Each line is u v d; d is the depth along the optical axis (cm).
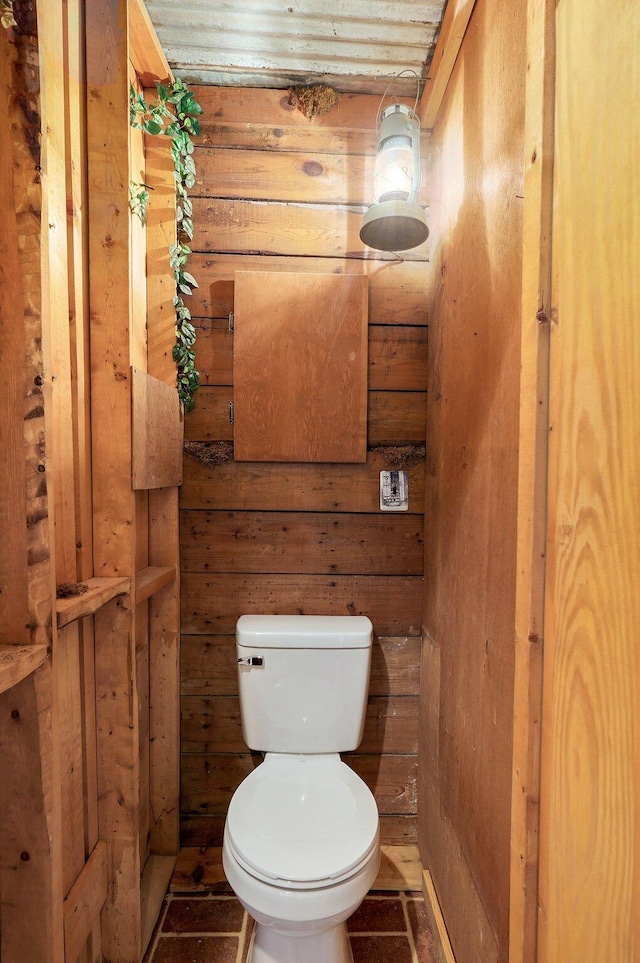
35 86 74
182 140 139
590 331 58
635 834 50
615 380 54
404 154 124
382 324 149
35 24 74
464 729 107
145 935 119
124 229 104
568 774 62
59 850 81
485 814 93
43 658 77
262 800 110
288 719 131
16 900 78
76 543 101
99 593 94
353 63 136
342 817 105
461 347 113
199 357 147
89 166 103
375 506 150
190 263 146
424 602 148
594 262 57
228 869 97
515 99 82
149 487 117
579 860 60
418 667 150
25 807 77
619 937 52
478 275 101
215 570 148
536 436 70
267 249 146
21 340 76
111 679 107
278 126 145
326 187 146
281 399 145
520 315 80
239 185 145
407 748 151
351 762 151
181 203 141
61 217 93
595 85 57
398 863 144
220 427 147
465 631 108
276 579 149
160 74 132
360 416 146
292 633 132
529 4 71
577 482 61
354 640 132
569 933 61
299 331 145
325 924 91
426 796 139
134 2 107
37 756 77
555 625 66
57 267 93
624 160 51
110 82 103
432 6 118
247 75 140
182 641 149
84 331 103
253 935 123
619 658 53
